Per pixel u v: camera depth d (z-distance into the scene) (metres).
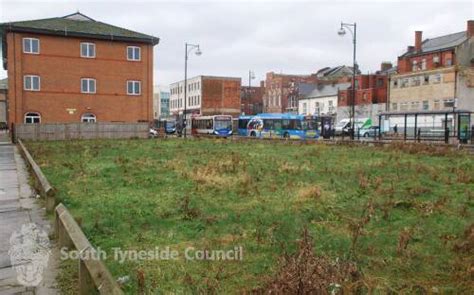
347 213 9.00
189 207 9.35
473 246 6.74
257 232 7.48
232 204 9.88
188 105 105.94
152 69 52.56
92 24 52.12
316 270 4.48
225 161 19.09
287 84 98.81
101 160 20.50
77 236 5.06
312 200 10.31
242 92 114.25
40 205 9.81
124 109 51.50
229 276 5.56
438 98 59.31
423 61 64.94
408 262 6.14
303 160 20.08
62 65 48.50
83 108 49.66
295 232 7.47
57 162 19.45
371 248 6.66
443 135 40.03
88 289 4.52
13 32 46.09
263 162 19.02
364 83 73.88
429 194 11.22
